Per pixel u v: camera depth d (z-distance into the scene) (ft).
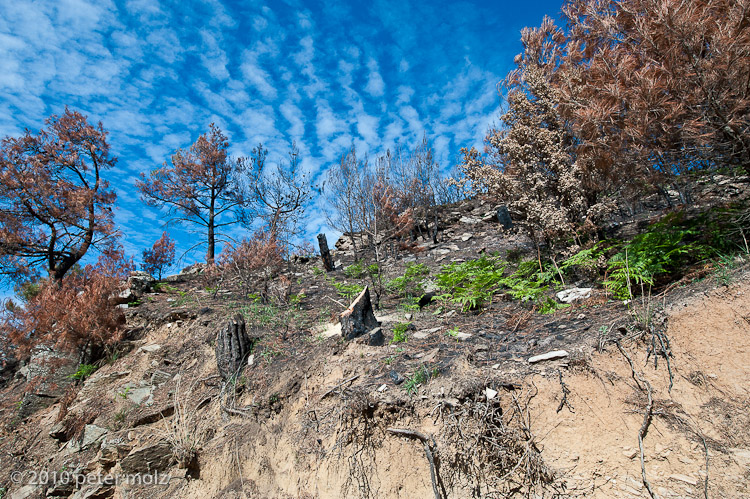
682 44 12.31
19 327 27.43
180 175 56.24
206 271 37.91
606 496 9.32
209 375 21.16
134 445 18.19
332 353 17.37
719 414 9.31
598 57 15.69
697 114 12.98
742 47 11.55
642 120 13.28
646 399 10.18
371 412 12.86
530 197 20.62
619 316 12.97
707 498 8.43
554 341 13.21
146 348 26.03
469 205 52.37
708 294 11.23
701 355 10.26
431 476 11.00
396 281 26.40
